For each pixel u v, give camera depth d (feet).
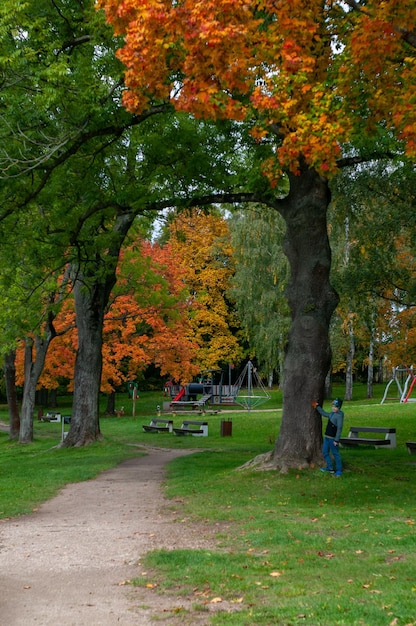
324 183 49.52
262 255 130.41
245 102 47.60
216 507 38.01
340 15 40.27
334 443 45.85
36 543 30.58
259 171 49.62
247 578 22.98
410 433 87.61
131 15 32.91
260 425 106.52
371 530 30.07
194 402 142.72
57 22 49.57
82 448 78.02
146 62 33.30
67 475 56.29
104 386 136.05
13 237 59.26
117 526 34.42
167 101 50.29
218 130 53.98
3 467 65.41
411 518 33.22
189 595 21.61
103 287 82.07
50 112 48.42
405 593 19.97
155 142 53.52
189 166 52.34
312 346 48.49
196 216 166.81
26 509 40.75
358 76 37.99
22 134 44.04
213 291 168.14
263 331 132.46
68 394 216.13
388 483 43.98
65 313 126.72
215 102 32.96
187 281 167.84
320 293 49.24
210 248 165.78
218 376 216.74
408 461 56.18
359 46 34.37
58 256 60.75
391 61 38.65
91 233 65.36
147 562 25.95
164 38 33.04
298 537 29.07
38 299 87.15
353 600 19.45
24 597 21.85
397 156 50.34
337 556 25.57
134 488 48.73
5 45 43.42
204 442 87.86
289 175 50.44
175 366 136.67
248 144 54.19
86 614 19.92
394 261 79.25
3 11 41.09
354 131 38.83
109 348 133.49
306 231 49.37
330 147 34.86
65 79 45.29
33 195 50.88
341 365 153.17
